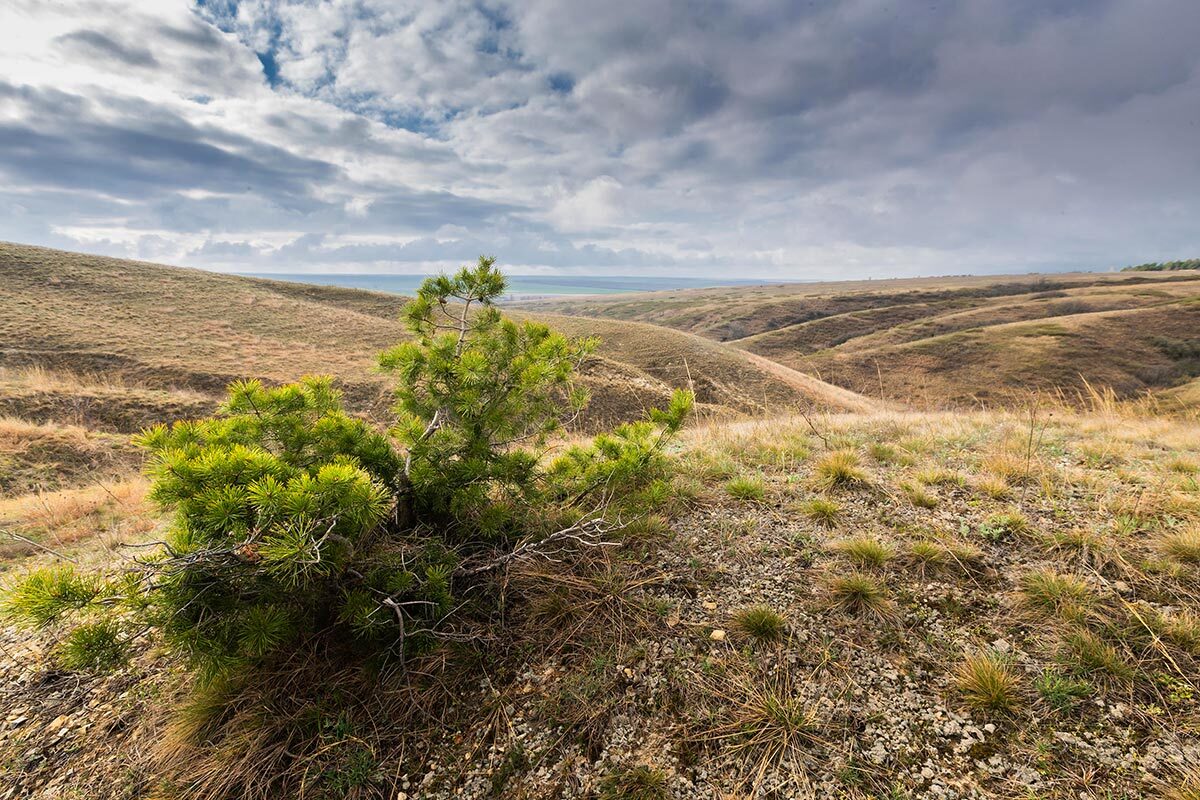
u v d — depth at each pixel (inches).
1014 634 106.0
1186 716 84.9
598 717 95.9
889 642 107.0
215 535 85.7
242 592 88.1
